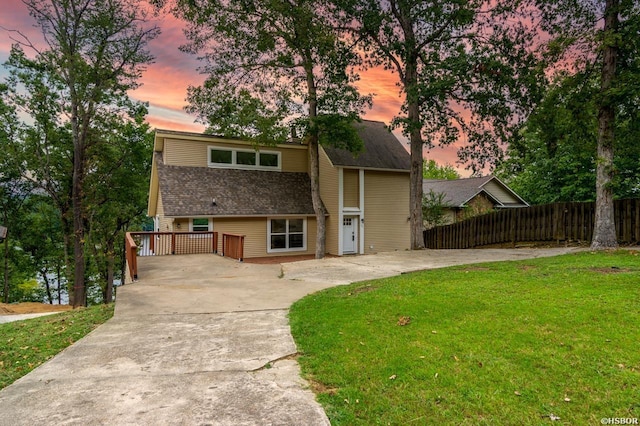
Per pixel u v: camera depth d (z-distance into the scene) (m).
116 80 17.17
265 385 3.13
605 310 4.25
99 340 4.45
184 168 17.05
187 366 3.59
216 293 7.03
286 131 14.76
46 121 17.89
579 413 2.50
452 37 13.77
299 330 4.57
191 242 14.72
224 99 14.84
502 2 11.73
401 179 20.42
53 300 28.73
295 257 17.92
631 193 16.62
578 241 11.70
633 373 2.93
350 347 3.83
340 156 18.47
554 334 3.73
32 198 23.06
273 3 12.39
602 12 9.38
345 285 7.18
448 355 3.45
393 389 2.93
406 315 4.66
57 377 3.40
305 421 2.54
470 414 2.55
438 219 20.31
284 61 14.24
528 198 22.84
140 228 26.47
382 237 19.72
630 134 10.36
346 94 14.80
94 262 22.11
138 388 3.13
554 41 9.23
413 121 13.75
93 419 2.63
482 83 12.90
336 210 18.47
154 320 5.29
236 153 18.50
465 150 15.24
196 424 2.53
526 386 2.86
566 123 10.05
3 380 3.62
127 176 21.50
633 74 8.52
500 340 3.69
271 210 17.38
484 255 11.19
